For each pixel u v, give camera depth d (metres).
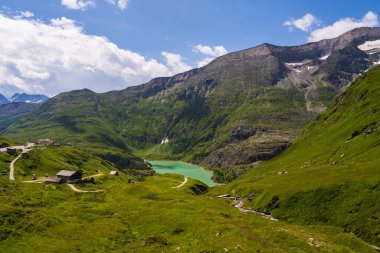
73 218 90.06
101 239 70.62
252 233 72.00
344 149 184.75
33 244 61.47
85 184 198.88
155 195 143.62
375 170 110.56
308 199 109.25
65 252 59.94
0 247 58.19
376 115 197.38
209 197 154.62
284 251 59.91
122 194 149.50
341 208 97.50
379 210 87.94
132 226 84.94
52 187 170.12
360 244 71.69
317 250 62.66
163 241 68.62
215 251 59.19
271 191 129.12
